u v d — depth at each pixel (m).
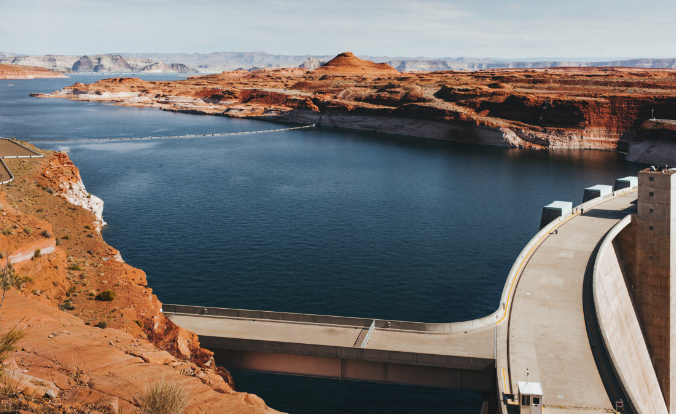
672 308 78.69
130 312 40.44
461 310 67.00
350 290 72.44
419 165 177.50
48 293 39.16
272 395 51.50
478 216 111.75
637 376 65.19
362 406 50.16
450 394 52.50
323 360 46.03
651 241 77.75
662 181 75.31
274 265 81.12
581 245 70.69
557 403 36.53
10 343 18.06
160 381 16.34
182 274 76.94
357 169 168.88
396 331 48.69
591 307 51.78
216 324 50.12
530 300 53.97
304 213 112.06
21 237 41.69
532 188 140.25
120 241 91.19
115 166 167.25
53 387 16.53
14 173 81.75
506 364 41.84
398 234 98.25
